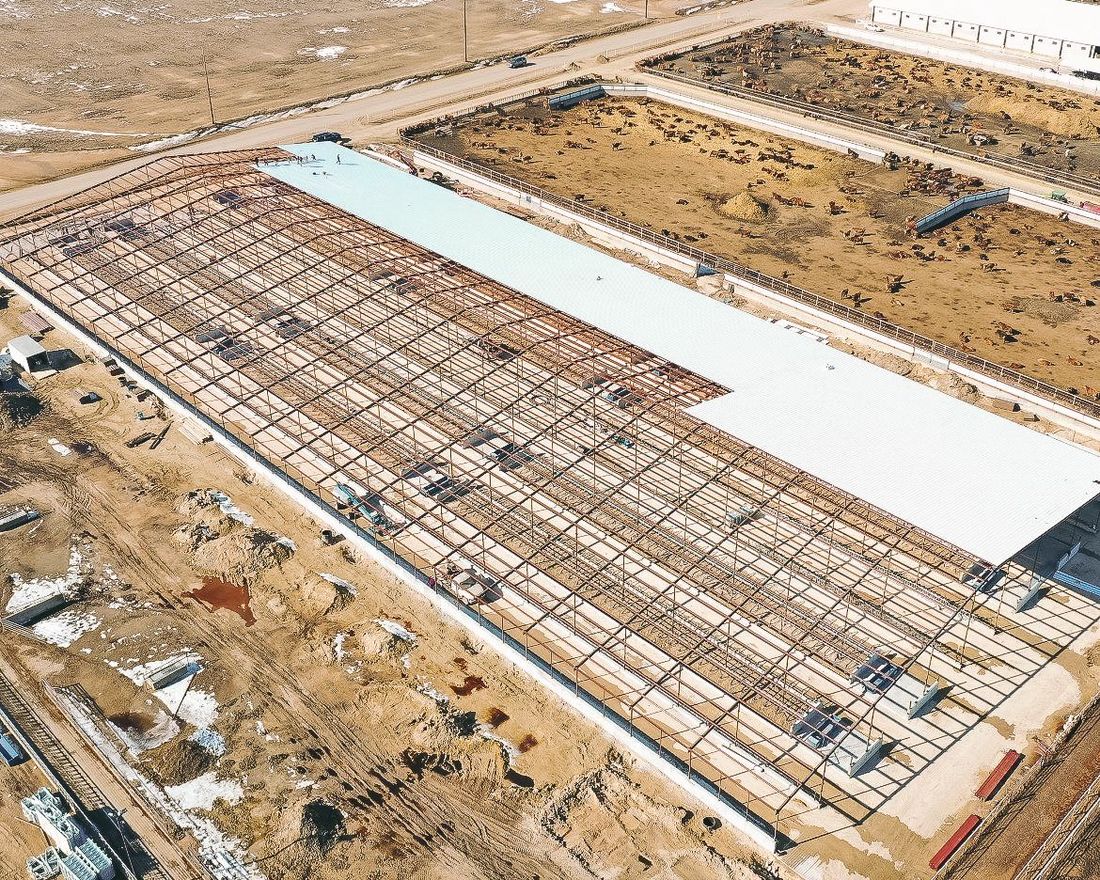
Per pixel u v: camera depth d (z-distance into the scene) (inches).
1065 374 3085.6
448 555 2411.4
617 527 2546.8
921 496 2253.9
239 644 2288.4
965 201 4114.2
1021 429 2482.8
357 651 2257.6
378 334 3213.6
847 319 3368.6
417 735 2053.4
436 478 2714.1
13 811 1929.1
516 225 3462.1
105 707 2135.8
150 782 1973.4
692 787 1936.5
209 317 3294.8
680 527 2546.8
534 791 1948.8
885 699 2127.2
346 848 1846.7
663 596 2349.9
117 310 3235.7
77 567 2498.8
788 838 1860.2
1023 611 2345.0
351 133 4936.0
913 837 1860.2
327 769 1999.3
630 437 2608.3
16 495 2726.4
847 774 1974.7
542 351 2824.8
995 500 2242.9
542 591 2373.3
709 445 2797.7
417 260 3243.1
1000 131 4798.2
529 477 2709.2
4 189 4407.0
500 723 2092.8
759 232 3981.3
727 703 2121.1
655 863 1823.3
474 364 3100.4
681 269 3754.9
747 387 2613.2
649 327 2871.6
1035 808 1903.3
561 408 2923.2
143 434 2955.2
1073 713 2097.7
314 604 2372.0
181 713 2119.8
